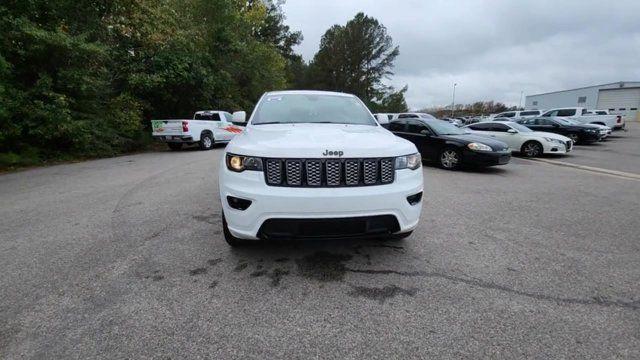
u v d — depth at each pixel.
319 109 4.58
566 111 26.64
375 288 2.95
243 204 3.01
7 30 9.46
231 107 22.34
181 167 9.38
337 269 3.27
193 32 17.30
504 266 3.40
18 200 5.74
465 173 9.09
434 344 2.27
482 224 4.69
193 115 18.55
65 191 6.40
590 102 46.66
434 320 2.52
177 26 16.45
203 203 5.48
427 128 10.16
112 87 14.52
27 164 9.72
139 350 2.19
